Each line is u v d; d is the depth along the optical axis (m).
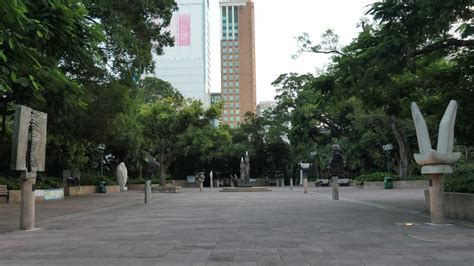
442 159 11.95
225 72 135.50
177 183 64.25
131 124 35.53
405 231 11.01
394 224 12.48
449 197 13.79
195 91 119.31
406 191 32.50
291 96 53.50
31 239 10.66
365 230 11.28
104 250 8.73
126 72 24.22
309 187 50.88
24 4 10.18
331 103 19.09
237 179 60.41
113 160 54.34
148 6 23.50
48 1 11.19
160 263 7.36
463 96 17.89
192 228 12.22
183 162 68.19
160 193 39.06
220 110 44.09
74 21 11.88
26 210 12.85
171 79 119.75
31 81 11.21
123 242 9.76
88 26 12.42
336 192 24.95
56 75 12.90
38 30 10.77
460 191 13.76
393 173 48.06
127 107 28.72
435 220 12.37
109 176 51.56
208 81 129.75
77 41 12.82
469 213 12.62
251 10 136.50
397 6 14.06
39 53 12.65
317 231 11.18
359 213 16.06
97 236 10.93
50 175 40.19
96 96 25.23
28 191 12.98
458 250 8.26
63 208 21.36
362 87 16.30
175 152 44.59
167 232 11.45
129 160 54.12
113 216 16.84
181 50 120.12
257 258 7.68
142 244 9.42
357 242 9.33
